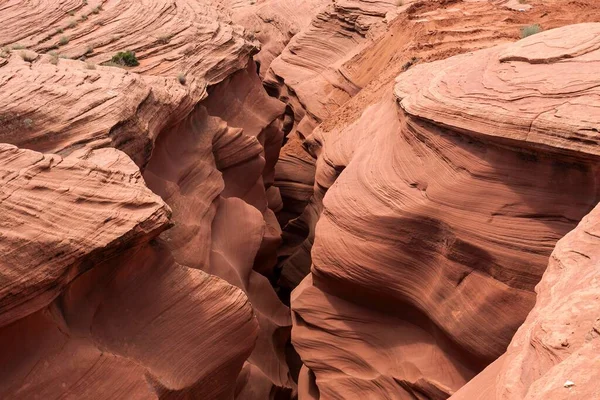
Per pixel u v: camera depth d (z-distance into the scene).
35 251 8.63
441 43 18.98
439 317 11.23
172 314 10.73
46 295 8.79
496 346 10.50
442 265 11.28
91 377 9.24
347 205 12.95
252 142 19.41
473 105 10.98
